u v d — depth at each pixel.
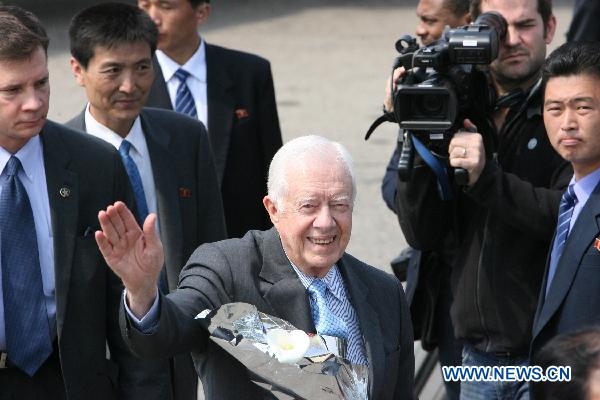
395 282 8.01
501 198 9.58
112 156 9.16
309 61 31.75
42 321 8.63
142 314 6.84
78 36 10.09
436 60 9.36
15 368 8.62
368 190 20.61
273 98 12.89
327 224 7.11
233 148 12.56
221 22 37.72
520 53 10.22
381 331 7.69
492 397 10.20
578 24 18.59
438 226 10.35
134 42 10.05
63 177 8.82
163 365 9.23
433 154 9.76
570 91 9.06
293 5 40.56
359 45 33.91
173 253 10.20
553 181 9.96
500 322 10.01
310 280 7.54
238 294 7.45
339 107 26.47
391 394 7.64
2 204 8.65
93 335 8.84
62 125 9.14
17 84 8.30
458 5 12.23
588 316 8.96
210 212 10.62
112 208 6.68
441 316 11.16
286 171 7.21
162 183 10.30
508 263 9.98
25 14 8.62
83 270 8.78
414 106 9.55
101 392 8.90
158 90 12.42
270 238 7.63
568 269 9.05
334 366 7.03
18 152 8.72
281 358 6.91
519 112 10.12
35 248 8.66
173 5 12.22
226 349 7.00
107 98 10.12
